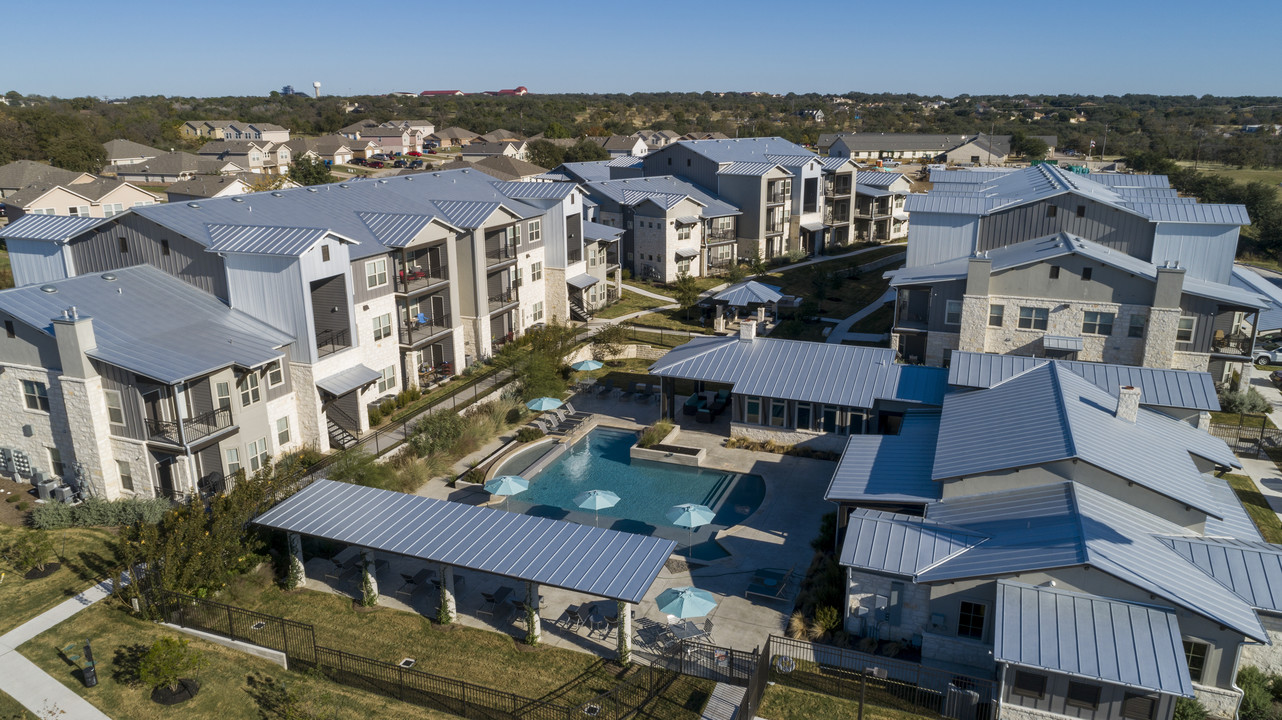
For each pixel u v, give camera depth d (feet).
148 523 102.22
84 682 77.41
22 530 104.94
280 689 77.36
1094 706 68.69
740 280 251.80
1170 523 84.23
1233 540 82.94
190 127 649.20
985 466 89.76
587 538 87.25
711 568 99.71
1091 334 144.97
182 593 87.81
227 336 118.93
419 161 566.36
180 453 106.93
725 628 87.30
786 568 99.19
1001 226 168.25
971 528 84.28
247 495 94.38
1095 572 72.33
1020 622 70.59
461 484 123.54
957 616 79.66
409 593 94.22
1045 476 87.76
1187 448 97.40
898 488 96.84
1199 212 156.76
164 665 73.82
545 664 81.35
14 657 81.00
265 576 95.25
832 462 130.62
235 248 122.93
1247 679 72.95
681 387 166.50
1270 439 128.88
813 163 282.97
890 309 218.18
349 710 74.79
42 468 116.16
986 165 526.57
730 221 269.85
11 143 388.78
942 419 107.65
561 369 169.17
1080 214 161.27
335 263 128.26
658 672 80.07
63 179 318.65
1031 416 98.99
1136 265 145.48
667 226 245.24
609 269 231.30
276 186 329.72
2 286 209.05
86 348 105.70
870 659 80.48
